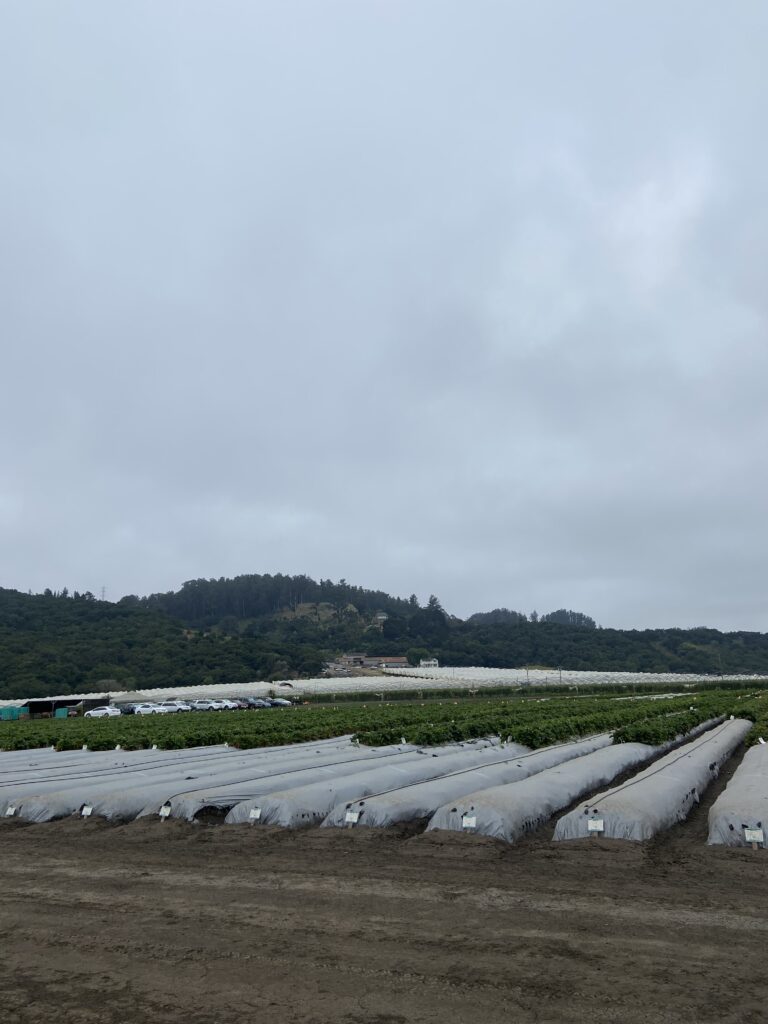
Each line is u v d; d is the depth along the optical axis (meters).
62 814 19.77
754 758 26.31
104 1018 7.40
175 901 11.48
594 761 24.02
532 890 11.80
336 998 7.74
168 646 138.75
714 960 8.64
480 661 189.25
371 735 32.47
